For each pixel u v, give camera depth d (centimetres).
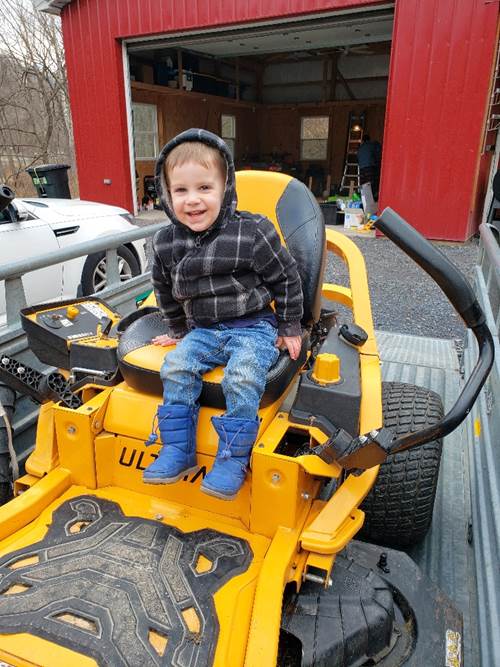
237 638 149
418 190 969
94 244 323
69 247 307
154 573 164
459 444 319
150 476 173
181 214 184
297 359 204
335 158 1989
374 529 237
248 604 158
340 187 1792
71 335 238
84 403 212
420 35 902
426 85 917
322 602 176
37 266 282
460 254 874
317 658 159
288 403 207
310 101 1975
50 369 302
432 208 969
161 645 144
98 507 194
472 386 179
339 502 186
